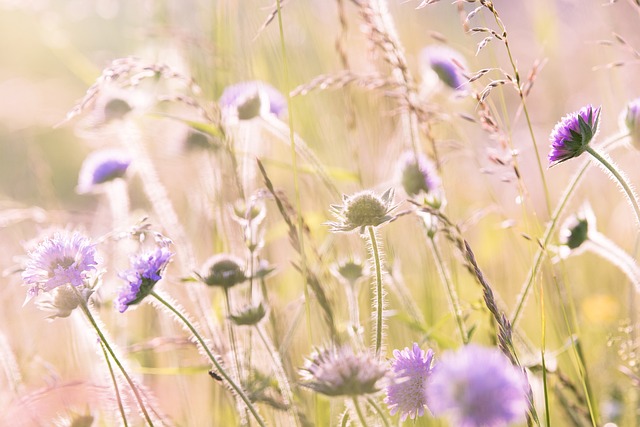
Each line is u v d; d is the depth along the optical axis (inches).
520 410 23.9
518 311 31.8
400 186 35.1
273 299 35.0
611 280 38.4
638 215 29.9
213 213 36.8
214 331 33.6
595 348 35.1
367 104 39.2
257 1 40.3
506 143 31.9
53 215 39.8
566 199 31.4
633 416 32.8
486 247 39.3
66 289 29.4
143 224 31.2
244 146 37.1
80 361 35.3
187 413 34.0
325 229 37.6
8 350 33.7
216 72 39.8
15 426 31.3
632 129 30.5
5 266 40.0
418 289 37.3
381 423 29.0
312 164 36.3
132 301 29.6
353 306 32.4
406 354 27.7
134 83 35.0
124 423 29.9
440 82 38.1
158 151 40.8
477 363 24.0
